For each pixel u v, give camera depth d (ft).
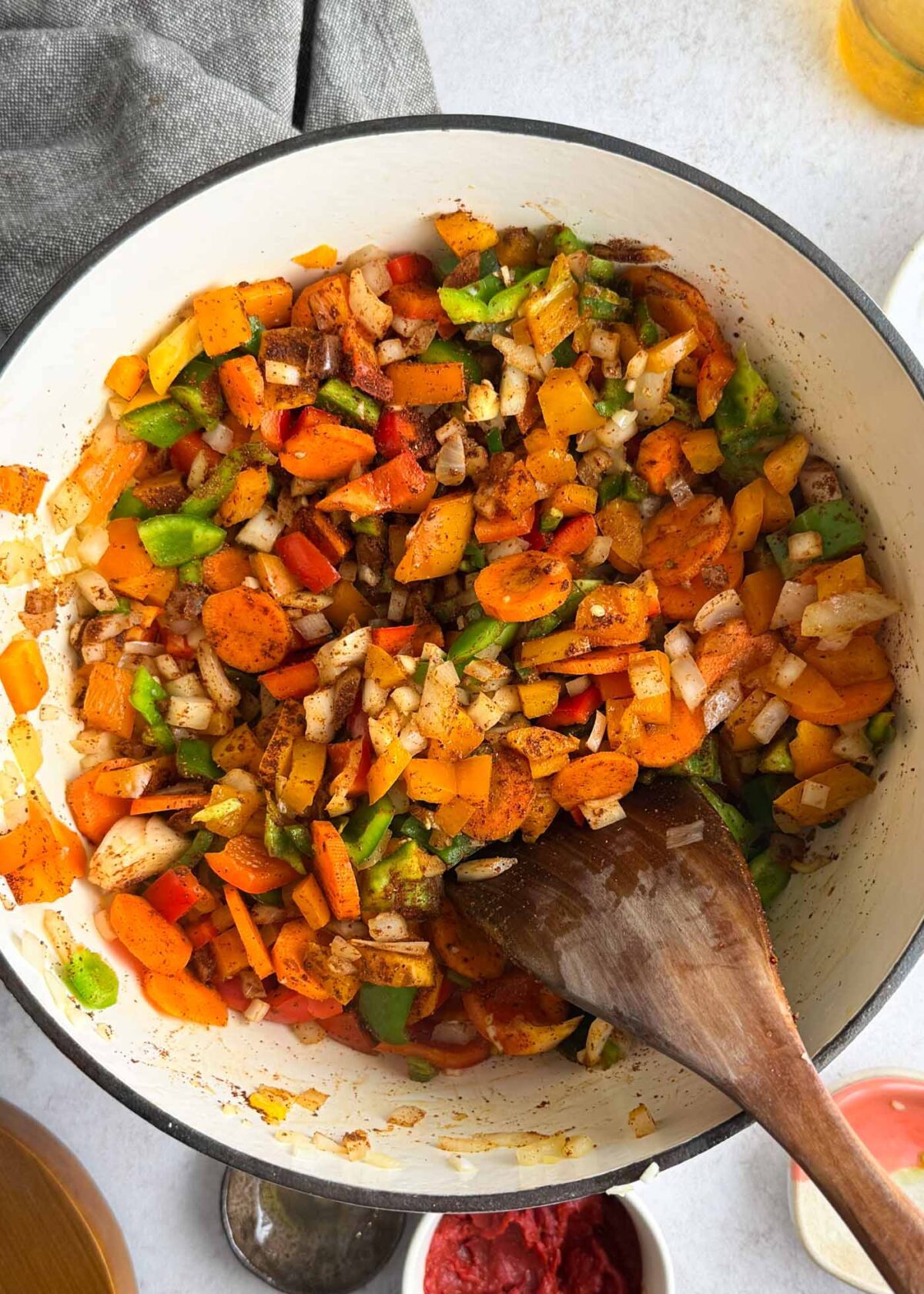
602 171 1.00
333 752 1.10
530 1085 1.16
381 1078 1.18
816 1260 1.31
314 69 1.30
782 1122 0.92
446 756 1.09
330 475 1.13
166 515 1.11
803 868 1.16
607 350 1.10
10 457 1.03
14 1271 1.27
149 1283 1.34
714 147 1.35
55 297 0.98
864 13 1.28
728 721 1.13
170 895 1.11
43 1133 1.31
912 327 1.30
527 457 1.11
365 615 1.16
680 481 1.13
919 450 1.00
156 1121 0.98
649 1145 1.01
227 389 1.09
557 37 1.36
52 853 1.07
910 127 1.35
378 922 1.12
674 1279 1.33
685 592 1.12
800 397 1.09
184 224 1.00
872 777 1.11
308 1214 1.35
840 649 1.09
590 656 1.10
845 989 1.04
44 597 1.09
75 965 1.06
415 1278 1.27
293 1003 1.16
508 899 1.09
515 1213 1.32
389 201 1.05
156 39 1.26
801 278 1.01
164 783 1.15
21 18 1.30
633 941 1.02
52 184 1.24
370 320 1.10
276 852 1.10
